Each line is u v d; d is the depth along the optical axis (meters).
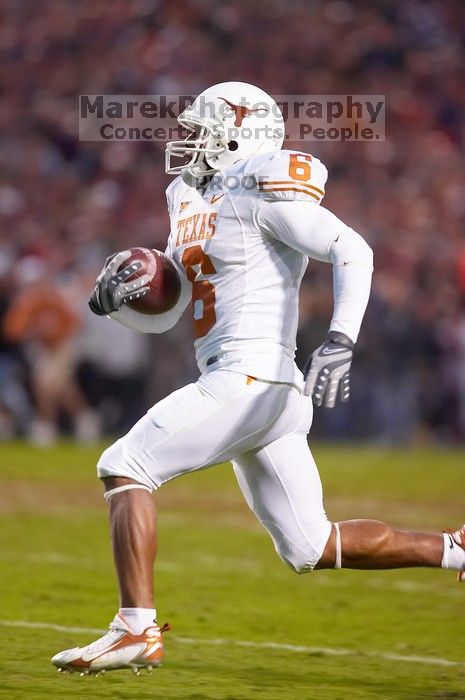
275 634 17.09
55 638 16.12
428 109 64.06
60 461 40.78
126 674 14.21
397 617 18.59
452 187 58.62
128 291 13.80
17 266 48.41
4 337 47.66
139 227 55.12
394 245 53.72
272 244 13.32
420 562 13.84
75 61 64.56
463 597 20.48
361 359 49.81
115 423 48.84
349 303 12.63
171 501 32.84
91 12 66.69
